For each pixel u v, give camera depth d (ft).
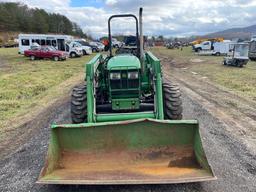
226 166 13.28
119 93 14.62
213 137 17.07
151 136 11.88
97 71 15.90
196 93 31.45
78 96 15.52
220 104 25.85
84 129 11.75
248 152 14.93
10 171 13.19
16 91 33.63
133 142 11.96
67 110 23.99
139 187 11.42
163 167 11.42
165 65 73.05
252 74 50.83
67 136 11.87
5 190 11.56
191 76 49.11
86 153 11.95
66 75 49.93
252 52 86.74
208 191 11.14
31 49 88.38
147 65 16.49
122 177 10.71
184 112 22.62
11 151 15.55
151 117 13.70
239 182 11.85
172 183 10.84
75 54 97.86
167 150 11.91
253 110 23.72
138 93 14.67
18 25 325.62
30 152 15.24
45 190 11.41
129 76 14.33
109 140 11.96
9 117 22.44
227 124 19.69
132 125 11.75
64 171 11.23
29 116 22.63
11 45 207.10
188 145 11.90
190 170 11.01
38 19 334.44
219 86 37.11
